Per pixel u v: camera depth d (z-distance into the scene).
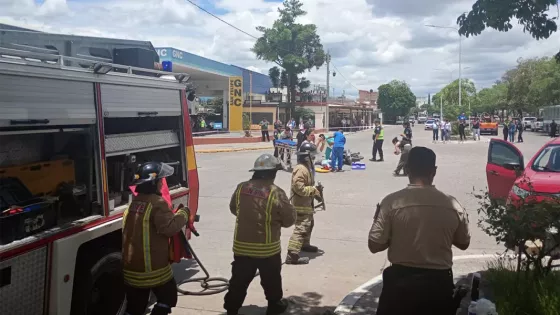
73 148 4.42
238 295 4.64
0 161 3.86
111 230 4.46
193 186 6.11
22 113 3.56
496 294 4.59
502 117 96.62
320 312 5.19
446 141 36.09
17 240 3.56
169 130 5.76
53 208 3.96
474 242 8.02
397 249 3.21
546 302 4.07
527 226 4.36
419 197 3.22
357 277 6.34
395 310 3.23
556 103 54.25
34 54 3.68
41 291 3.74
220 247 7.79
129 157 4.93
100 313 4.58
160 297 4.19
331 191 13.12
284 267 6.73
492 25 5.35
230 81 42.44
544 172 7.18
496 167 7.94
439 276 3.15
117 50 5.80
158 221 3.99
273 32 52.03
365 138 41.75
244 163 20.33
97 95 4.32
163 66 6.09
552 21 5.22
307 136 17.44
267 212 4.60
